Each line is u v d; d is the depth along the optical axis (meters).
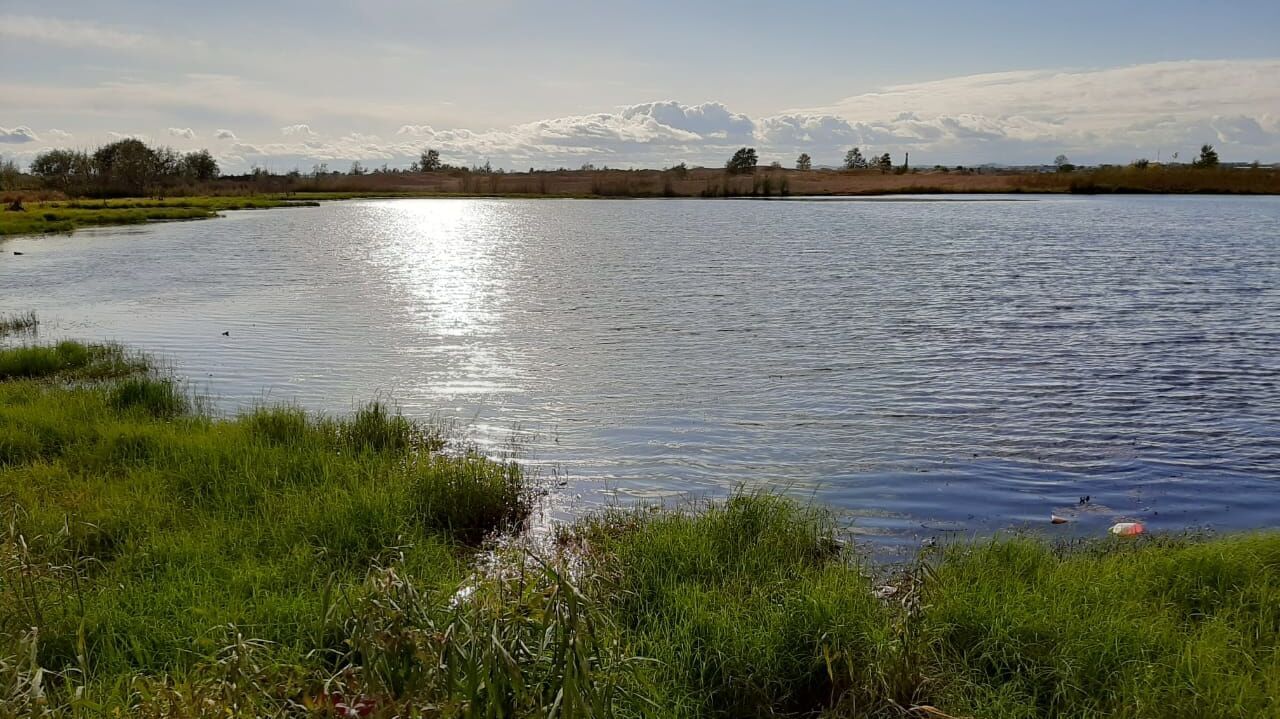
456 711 3.96
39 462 9.13
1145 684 4.95
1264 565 6.66
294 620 5.57
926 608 5.79
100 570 6.65
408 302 24.27
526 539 8.04
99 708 4.47
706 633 5.61
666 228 59.78
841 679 5.23
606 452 10.89
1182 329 19.48
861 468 10.30
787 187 133.50
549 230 57.88
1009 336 18.78
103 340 18.30
